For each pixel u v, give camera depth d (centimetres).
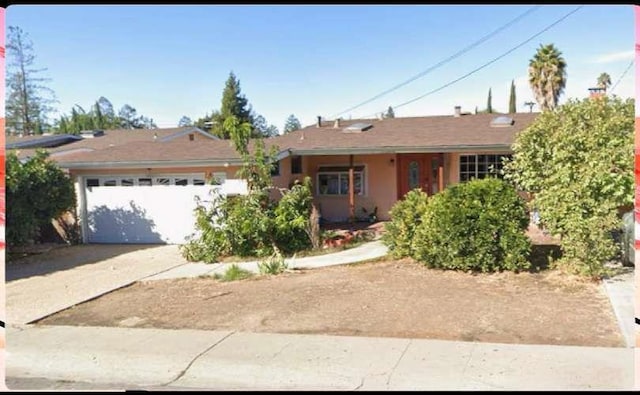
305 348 504
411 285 750
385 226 997
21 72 4031
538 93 2511
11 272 995
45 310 698
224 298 723
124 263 1063
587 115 897
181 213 1317
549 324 548
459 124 1622
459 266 820
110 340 554
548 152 884
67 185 1264
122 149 1557
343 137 1555
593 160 795
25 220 1124
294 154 1412
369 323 579
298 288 761
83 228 1374
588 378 410
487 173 1400
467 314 596
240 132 1145
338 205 1612
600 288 684
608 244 727
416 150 1338
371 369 448
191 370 468
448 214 814
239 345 521
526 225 819
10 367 491
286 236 1112
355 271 874
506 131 1438
